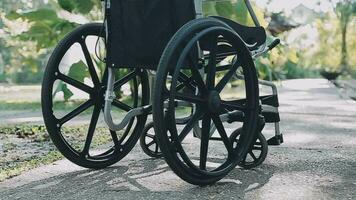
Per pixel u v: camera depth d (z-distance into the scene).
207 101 2.61
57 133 2.90
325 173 2.92
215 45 2.62
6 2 16.25
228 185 2.65
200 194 2.49
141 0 2.74
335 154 3.53
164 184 2.70
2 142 4.41
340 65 25.70
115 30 2.84
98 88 3.01
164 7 2.72
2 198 2.50
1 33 11.63
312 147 3.83
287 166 3.11
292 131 4.82
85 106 2.98
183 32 2.48
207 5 7.66
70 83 2.94
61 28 8.25
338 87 12.70
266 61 9.61
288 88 12.68
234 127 5.11
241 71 2.98
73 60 7.32
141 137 3.35
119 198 2.45
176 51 2.49
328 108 7.27
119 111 6.76
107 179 2.84
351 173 2.92
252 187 2.61
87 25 3.01
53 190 2.63
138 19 2.77
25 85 24.42
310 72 28.16
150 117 5.35
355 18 25.03
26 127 5.29
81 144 4.15
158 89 2.39
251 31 2.97
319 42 28.16
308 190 2.54
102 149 3.88
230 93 10.75
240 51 2.71
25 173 3.03
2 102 9.73
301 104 7.99
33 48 11.62
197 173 2.54
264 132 4.80
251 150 3.04
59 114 6.88
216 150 3.66
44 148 4.07
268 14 10.27
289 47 9.73
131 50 2.83
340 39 27.50
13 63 25.72
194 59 2.61
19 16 8.13
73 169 3.12
